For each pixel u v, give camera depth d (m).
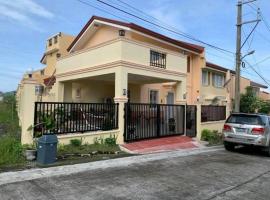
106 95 19.20
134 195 5.93
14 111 26.55
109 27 17.16
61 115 10.01
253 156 11.88
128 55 12.80
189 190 6.48
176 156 10.67
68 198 5.52
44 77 21.92
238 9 17.30
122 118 11.93
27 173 7.06
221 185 7.03
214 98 25.14
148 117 13.15
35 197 5.48
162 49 14.88
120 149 10.98
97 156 9.56
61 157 8.87
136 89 19.19
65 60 16.78
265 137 11.93
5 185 6.11
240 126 12.34
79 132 10.56
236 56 17.31
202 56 22.05
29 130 8.98
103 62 13.54
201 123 16.34
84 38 18.94
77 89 18.64
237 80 17.17
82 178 6.95
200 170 8.52
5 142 8.89
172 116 14.52
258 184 7.30
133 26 15.12
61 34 24.31
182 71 16.30
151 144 12.43
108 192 6.02
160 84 20.83
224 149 13.36
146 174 7.70
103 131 11.28
